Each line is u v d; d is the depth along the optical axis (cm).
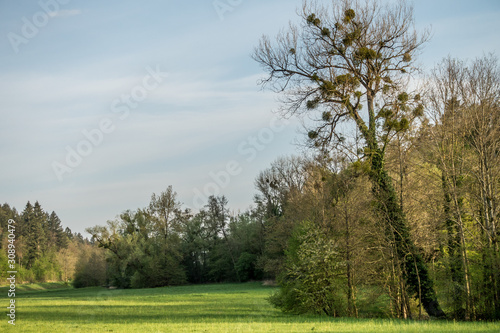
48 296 6825
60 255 13912
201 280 10550
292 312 3306
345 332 2044
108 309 3875
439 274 3159
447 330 2075
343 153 3297
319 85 3281
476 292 2988
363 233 3147
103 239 9312
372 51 3148
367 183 3253
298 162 7306
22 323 2659
